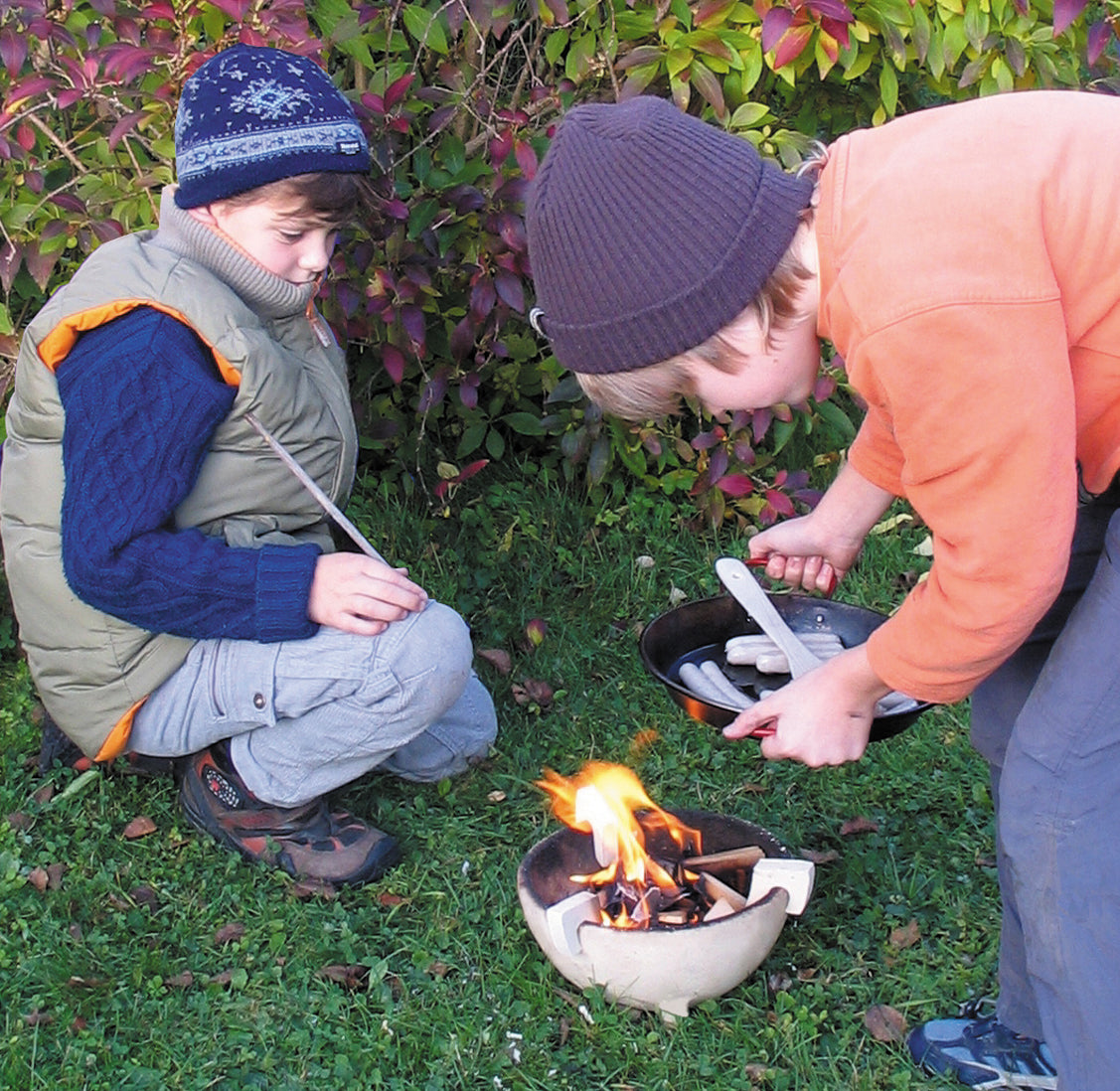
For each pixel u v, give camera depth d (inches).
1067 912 61.5
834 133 133.9
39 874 92.1
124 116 99.8
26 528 88.6
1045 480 54.7
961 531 56.8
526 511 135.3
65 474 83.6
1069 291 55.9
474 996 83.1
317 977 84.4
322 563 86.1
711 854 88.7
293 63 84.2
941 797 101.9
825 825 99.0
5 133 101.5
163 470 81.8
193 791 96.4
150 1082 76.9
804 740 68.4
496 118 115.6
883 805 101.3
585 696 116.0
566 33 118.3
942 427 54.6
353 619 86.0
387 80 112.7
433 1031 80.2
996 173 54.4
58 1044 78.8
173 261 85.0
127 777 103.0
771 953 86.2
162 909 90.6
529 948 87.0
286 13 97.3
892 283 53.4
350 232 111.8
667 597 130.0
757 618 83.7
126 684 89.4
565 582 132.3
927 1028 79.0
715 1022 80.1
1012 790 62.5
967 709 111.3
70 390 82.2
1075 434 58.0
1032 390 53.3
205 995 83.0
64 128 110.6
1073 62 123.6
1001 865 74.1
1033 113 57.2
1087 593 61.3
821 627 89.2
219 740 94.0
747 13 111.2
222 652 89.2
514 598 128.5
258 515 90.3
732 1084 76.5
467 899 91.4
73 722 91.7
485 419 133.2
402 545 130.0
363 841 94.5
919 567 133.2
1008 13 116.6
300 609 85.2
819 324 58.7
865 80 130.7
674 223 55.7
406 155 114.7
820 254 56.7
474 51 121.0
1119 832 60.9
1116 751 60.1
